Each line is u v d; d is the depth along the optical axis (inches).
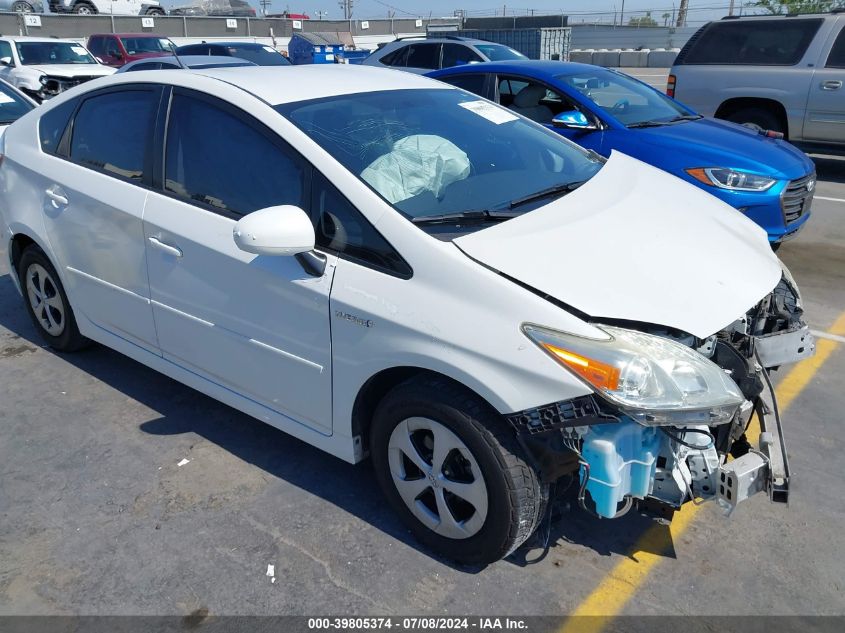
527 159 135.6
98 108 151.3
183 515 121.3
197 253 125.9
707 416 89.7
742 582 106.4
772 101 362.0
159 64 581.3
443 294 99.0
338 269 108.2
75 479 130.9
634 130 240.1
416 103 138.5
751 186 219.1
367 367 106.5
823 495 125.1
